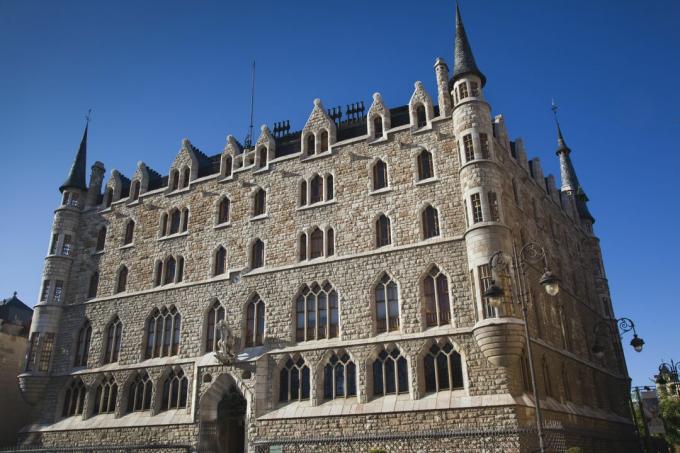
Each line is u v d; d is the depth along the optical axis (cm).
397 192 3725
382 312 3506
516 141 4294
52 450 4016
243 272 4041
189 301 4188
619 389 5253
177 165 4772
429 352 3275
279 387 3612
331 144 4097
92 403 4256
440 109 3812
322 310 3688
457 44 3812
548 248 4306
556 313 4034
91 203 5128
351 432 3225
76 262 4897
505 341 3009
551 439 2986
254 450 3403
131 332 4338
